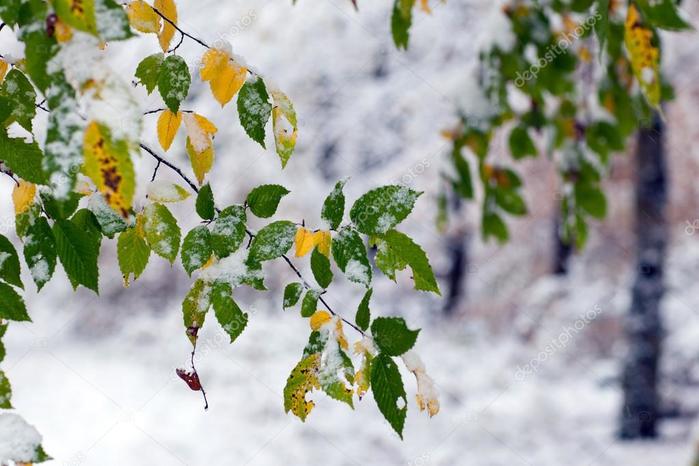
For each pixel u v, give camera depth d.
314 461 6.81
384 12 11.30
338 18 11.71
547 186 11.19
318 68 11.55
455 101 3.19
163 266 11.05
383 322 0.99
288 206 10.50
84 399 8.35
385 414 0.96
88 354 9.83
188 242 1.10
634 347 7.07
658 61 1.24
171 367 9.21
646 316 7.08
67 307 10.77
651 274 7.12
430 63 10.91
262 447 7.00
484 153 3.19
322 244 1.05
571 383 8.66
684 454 6.30
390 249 1.01
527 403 7.90
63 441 7.28
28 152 0.99
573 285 10.46
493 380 8.80
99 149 0.66
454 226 11.19
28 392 8.49
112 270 10.98
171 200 1.12
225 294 1.08
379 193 1.00
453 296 11.12
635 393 6.97
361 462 6.73
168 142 1.17
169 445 7.16
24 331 10.42
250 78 1.15
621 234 10.08
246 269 1.09
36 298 10.78
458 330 10.49
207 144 1.17
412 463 6.59
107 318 10.57
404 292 11.23
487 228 3.28
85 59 0.67
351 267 1.00
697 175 9.73
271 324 9.39
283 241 1.08
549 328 9.95
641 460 6.39
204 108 10.61
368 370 1.00
